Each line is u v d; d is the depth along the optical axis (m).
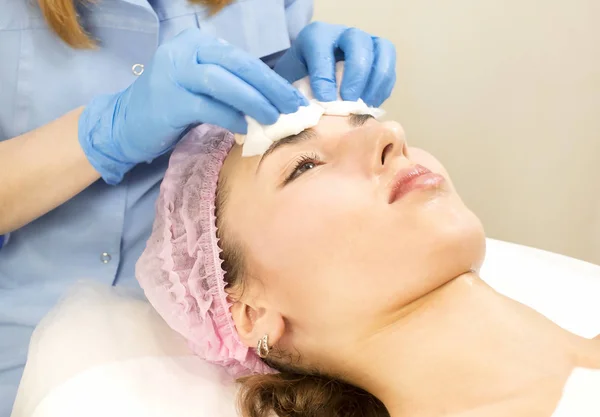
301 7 1.38
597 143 1.64
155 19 1.06
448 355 0.82
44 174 0.97
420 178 0.86
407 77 1.74
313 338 0.91
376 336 0.87
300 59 1.16
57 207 1.11
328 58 1.06
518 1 1.57
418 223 0.83
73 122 0.98
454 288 0.85
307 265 0.87
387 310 0.85
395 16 1.68
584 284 1.22
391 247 0.84
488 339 0.81
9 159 0.98
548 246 1.80
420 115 1.78
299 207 0.88
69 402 0.92
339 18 1.71
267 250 0.89
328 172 0.89
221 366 1.06
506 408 0.77
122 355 1.00
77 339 1.01
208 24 1.17
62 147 0.97
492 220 1.84
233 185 0.95
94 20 1.05
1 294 1.14
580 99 1.62
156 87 0.90
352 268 0.85
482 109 1.72
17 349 1.13
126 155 0.98
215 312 0.96
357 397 0.96
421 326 0.84
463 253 0.84
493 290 0.87
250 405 0.95
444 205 0.85
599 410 0.74
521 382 0.78
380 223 0.84
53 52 1.06
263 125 0.91
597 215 1.71
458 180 1.83
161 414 0.93
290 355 0.96
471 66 1.68
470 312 0.83
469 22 1.63
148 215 1.18
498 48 1.64
